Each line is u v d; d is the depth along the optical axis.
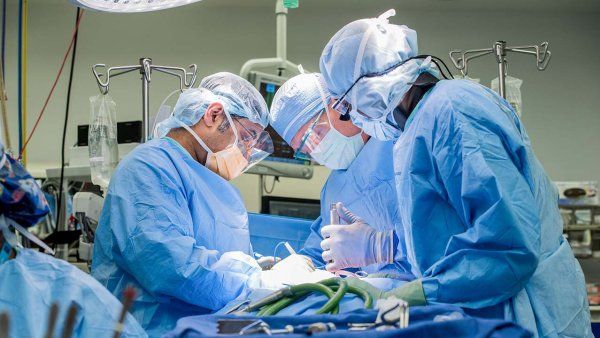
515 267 1.50
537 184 1.71
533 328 1.56
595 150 4.16
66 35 3.89
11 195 1.54
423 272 1.69
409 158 1.71
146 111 2.39
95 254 1.95
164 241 1.82
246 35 3.99
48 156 3.78
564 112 4.17
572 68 4.20
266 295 1.69
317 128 2.28
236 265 1.91
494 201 1.52
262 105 2.29
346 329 1.32
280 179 3.91
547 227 1.70
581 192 3.42
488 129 1.62
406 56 1.88
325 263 2.41
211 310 1.91
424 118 1.70
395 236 2.06
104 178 2.54
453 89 1.71
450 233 1.67
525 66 4.17
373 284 1.77
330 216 2.34
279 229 2.61
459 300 1.53
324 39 4.06
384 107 1.81
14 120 3.81
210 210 2.09
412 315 1.35
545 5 4.12
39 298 1.44
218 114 2.17
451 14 4.17
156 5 2.13
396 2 4.03
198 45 3.96
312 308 1.54
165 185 1.94
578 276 1.74
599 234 3.40
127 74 3.88
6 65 3.84
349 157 2.32
